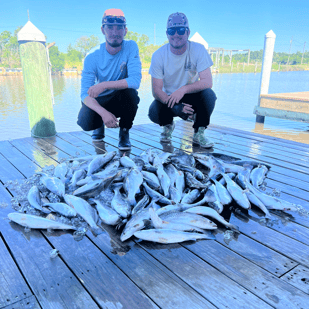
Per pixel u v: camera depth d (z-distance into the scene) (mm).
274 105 7789
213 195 2066
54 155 3295
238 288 1312
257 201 2051
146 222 1746
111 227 1842
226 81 35781
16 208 2045
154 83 3492
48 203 2029
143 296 1266
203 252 1584
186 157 2830
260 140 4020
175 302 1234
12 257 1534
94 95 3064
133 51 3281
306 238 1725
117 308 1201
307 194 2318
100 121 3557
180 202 2123
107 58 3215
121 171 2305
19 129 8078
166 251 1593
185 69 3436
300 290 1300
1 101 14742
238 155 3330
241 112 10961
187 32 3125
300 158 3232
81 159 2820
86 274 1404
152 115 3807
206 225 1782
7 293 1281
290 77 47469
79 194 2107
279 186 2471
